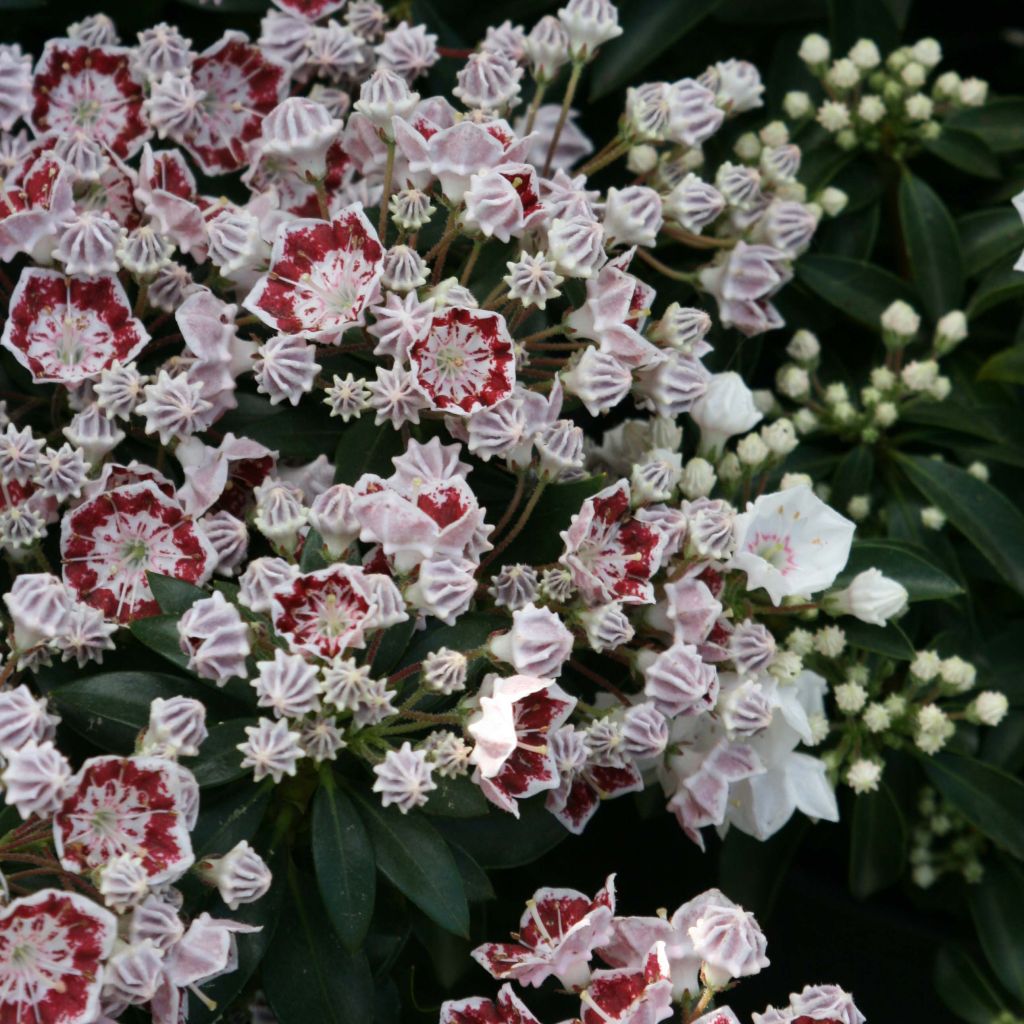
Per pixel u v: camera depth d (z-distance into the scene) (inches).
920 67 29.8
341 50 28.5
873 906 29.8
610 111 30.5
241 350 26.6
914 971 29.6
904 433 29.5
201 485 26.5
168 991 25.0
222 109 28.5
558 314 27.9
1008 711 29.2
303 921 26.2
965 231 30.0
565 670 27.8
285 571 25.7
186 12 29.9
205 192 28.6
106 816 25.0
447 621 25.7
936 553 29.2
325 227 26.6
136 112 28.3
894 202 30.5
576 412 29.1
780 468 29.2
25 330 26.6
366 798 26.0
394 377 26.2
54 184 26.6
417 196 26.5
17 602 25.7
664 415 27.3
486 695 25.7
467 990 28.1
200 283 27.3
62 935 24.6
